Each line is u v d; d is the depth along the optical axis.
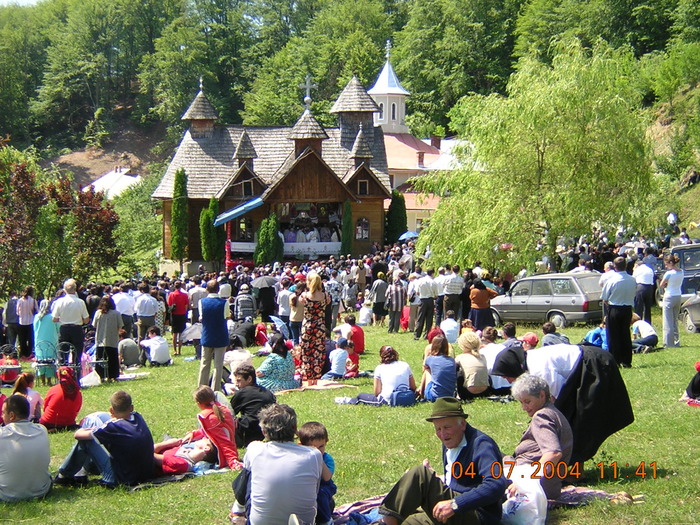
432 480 8.13
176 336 24.98
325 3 137.62
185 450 11.81
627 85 34.88
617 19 88.75
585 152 32.56
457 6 105.75
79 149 134.25
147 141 134.00
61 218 42.12
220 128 64.00
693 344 21.25
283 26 140.38
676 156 61.28
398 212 61.41
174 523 9.52
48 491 10.70
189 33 129.00
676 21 80.75
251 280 35.97
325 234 58.09
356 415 14.34
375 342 24.97
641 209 33.19
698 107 62.78
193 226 60.50
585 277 27.53
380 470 11.07
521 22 97.12
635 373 16.59
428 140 93.75
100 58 140.38
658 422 12.63
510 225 32.03
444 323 23.05
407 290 27.77
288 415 8.76
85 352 21.44
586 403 9.64
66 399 14.19
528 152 32.81
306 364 18.27
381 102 88.69
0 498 10.37
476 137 33.81
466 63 104.00
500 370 11.45
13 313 24.31
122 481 10.90
